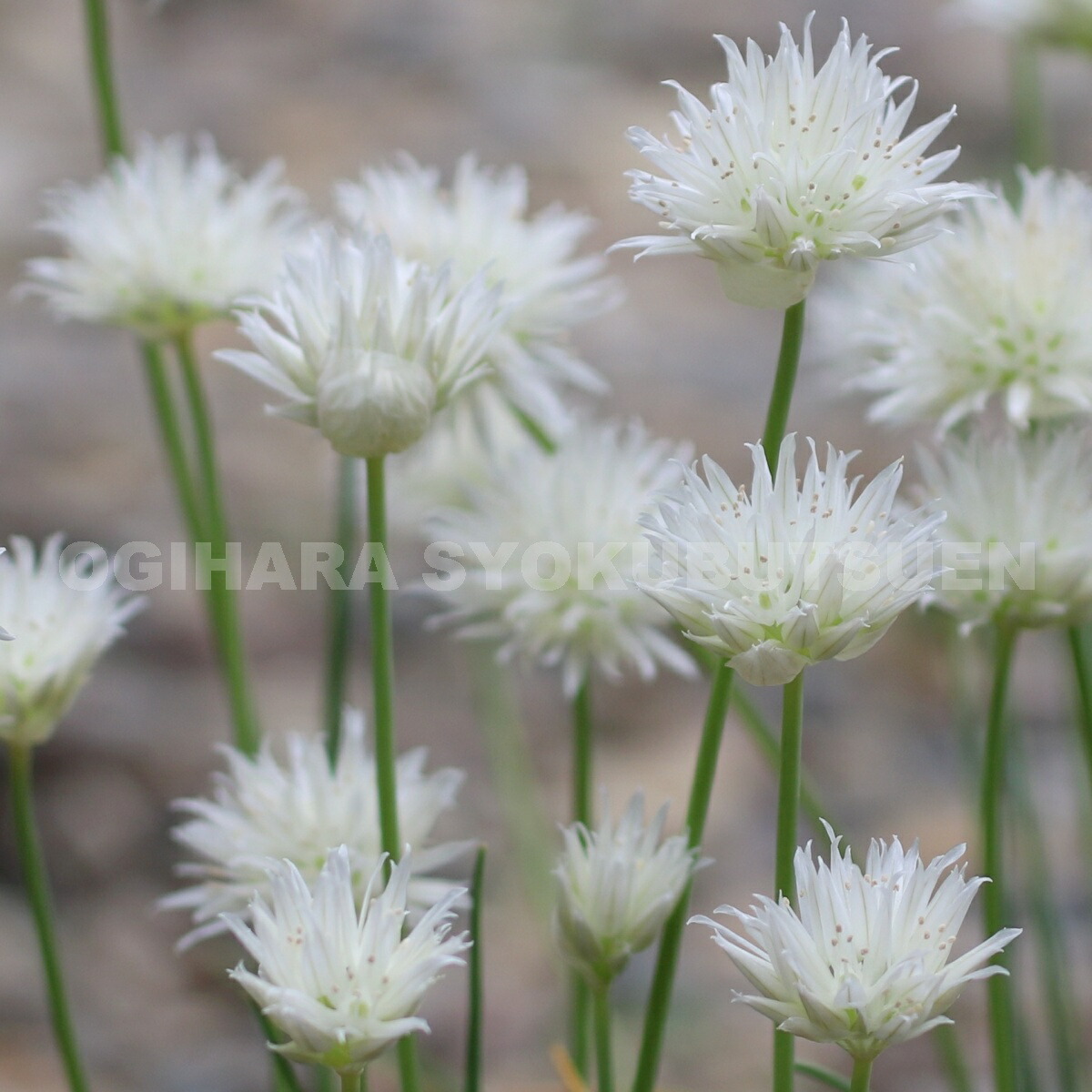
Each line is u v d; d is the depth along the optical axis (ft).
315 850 2.40
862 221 2.28
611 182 6.64
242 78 7.72
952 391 2.48
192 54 8.05
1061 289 2.45
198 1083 3.46
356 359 2.28
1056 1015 2.64
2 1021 3.58
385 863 2.36
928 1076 3.48
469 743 4.50
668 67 7.87
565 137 7.03
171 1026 3.67
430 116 7.25
